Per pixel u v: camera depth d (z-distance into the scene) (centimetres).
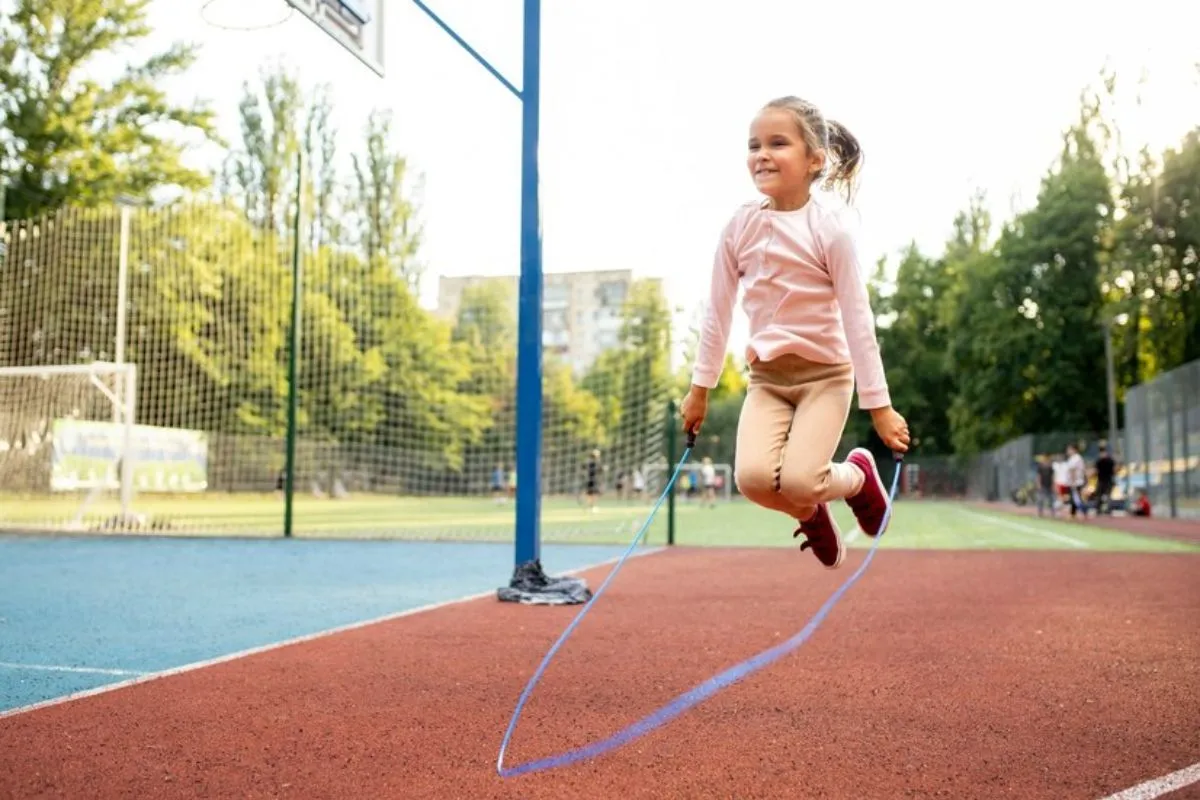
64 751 342
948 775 315
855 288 338
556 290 2308
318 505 2705
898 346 6128
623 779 311
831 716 393
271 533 1614
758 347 350
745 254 360
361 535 1603
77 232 2273
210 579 960
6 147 3353
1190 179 3819
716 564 1103
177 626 658
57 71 3431
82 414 2066
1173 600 762
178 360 2519
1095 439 3662
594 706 413
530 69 839
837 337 349
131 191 3484
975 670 487
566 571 1023
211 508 2506
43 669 505
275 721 385
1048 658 519
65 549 1328
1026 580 919
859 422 5794
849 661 511
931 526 2180
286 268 2605
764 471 345
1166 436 2520
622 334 2041
